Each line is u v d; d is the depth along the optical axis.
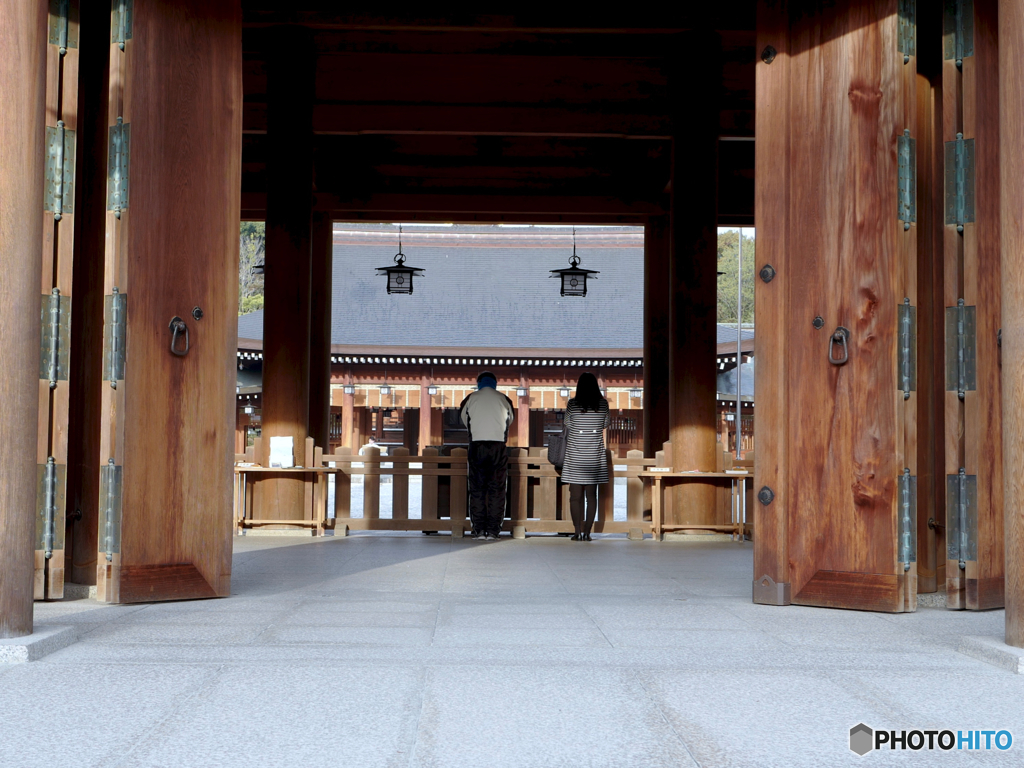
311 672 3.35
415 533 11.03
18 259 3.84
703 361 10.54
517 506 10.52
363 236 50.28
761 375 5.31
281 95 10.61
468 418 10.23
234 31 5.45
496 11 10.16
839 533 5.05
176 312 5.14
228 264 5.38
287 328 10.59
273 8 10.23
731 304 81.19
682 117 10.52
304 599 5.24
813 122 5.28
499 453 10.17
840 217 5.15
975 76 5.05
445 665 3.47
